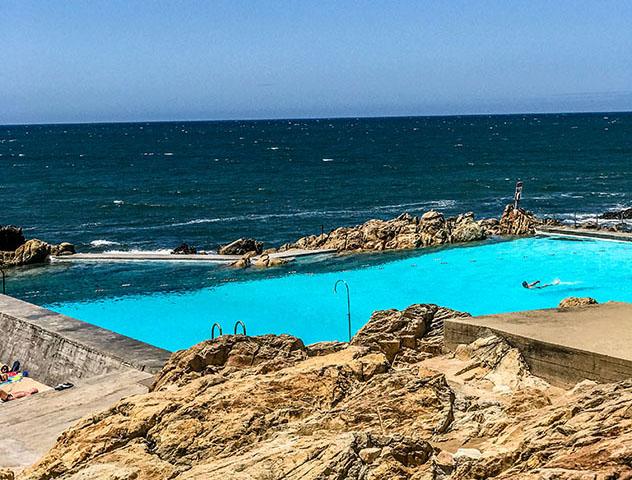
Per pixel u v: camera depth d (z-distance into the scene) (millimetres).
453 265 43469
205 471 9094
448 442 9914
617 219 63438
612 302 19156
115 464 9766
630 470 7500
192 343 31875
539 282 37906
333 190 95688
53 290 42156
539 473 7840
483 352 15602
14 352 29172
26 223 73812
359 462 8719
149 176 119375
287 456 8992
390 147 186875
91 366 25266
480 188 92938
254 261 46781
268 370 12531
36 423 19734
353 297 37469
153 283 42750
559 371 14977
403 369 12133
